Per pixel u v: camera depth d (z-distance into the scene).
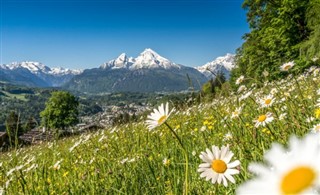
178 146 4.49
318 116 3.19
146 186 3.48
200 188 2.71
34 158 6.36
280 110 4.19
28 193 3.74
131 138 6.15
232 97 5.70
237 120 4.39
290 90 6.25
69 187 3.97
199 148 4.11
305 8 28.31
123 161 4.18
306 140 0.66
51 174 4.82
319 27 19.09
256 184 0.63
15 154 4.80
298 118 3.46
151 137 5.89
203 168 1.50
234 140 3.14
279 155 0.66
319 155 0.61
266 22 33.75
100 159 5.27
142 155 4.39
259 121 3.08
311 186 0.56
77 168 5.20
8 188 4.07
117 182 3.75
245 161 2.53
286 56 27.94
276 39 29.97
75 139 9.57
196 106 7.79
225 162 1.52
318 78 6.99
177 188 2.88
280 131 3.26
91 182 3.89
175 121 6.82
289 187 0.58
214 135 4.73
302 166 0.61
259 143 2.94
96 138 8.83
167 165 3.54
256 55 31.59
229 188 2.38
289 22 29.03
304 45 19.58
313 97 4.72
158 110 1.77
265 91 5.74
